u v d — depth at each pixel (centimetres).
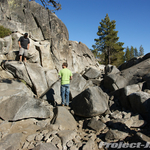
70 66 1070
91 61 1463
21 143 282
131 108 449
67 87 532
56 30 1019
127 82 611
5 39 721
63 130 326
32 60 787
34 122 379
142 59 910
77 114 446
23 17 884
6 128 326
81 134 337
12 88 538
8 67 625
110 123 366
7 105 383
